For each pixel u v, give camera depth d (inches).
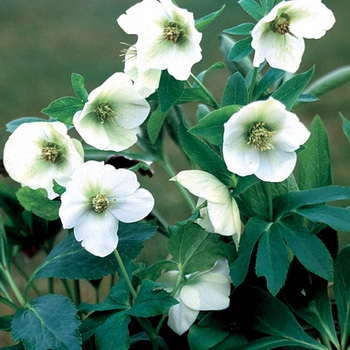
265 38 38.1
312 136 41.5
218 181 37.7
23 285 90.4
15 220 44.5
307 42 181.8
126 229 39.8
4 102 158.6
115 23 217.2
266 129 36.8
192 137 38.7
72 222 36.4
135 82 39.2
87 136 37.9
